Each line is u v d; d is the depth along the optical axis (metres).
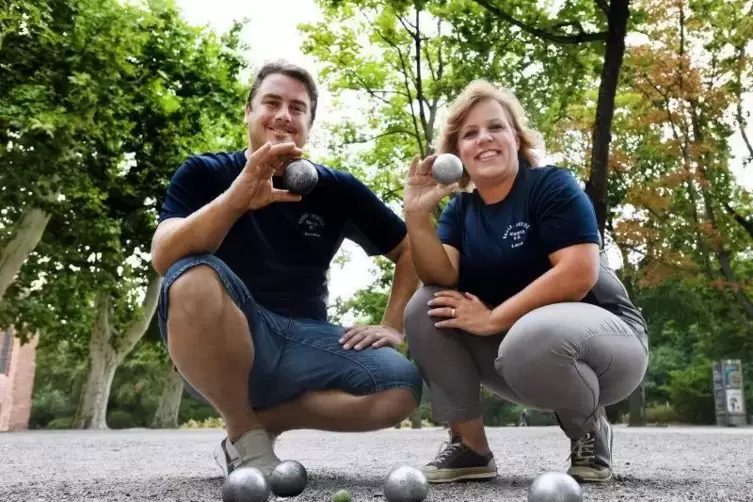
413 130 17.41
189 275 2.56
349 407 2.88
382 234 3.28
